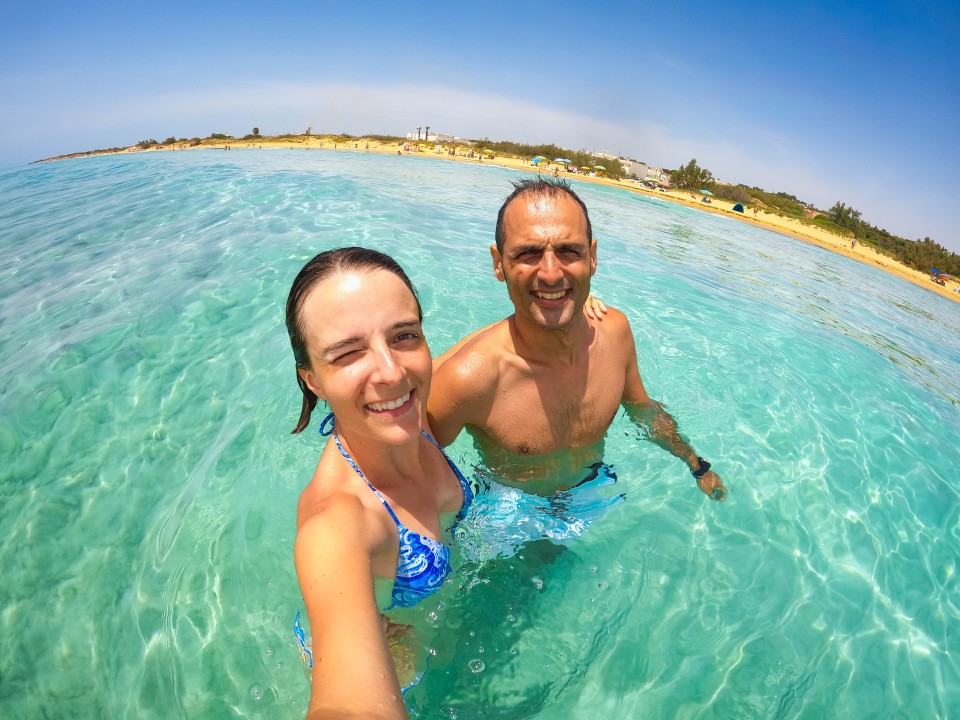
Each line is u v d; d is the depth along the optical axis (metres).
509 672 0.73
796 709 0.72
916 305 4.20
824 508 1.08
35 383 1.35
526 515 0.95
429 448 0.75
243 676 0.72
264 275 1.95
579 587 0.85
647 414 1.16
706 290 2.56
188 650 0.76
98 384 1.36
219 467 1.11
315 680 0.43
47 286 1.93
